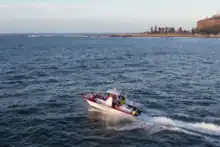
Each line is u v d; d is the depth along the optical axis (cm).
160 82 3972
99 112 2466
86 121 2241
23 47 11912
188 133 1980
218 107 2691
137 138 1902
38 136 1939
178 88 3569
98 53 9506
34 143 1830
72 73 4697
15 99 2902
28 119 2289
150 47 13600
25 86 3544
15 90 3306
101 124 2166
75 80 4038
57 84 3722
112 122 2206
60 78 4172
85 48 12238
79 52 9756
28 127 2108
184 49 11981
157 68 5566
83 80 4053
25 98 2952
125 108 2302
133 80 4116
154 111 2508
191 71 5150
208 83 3925
